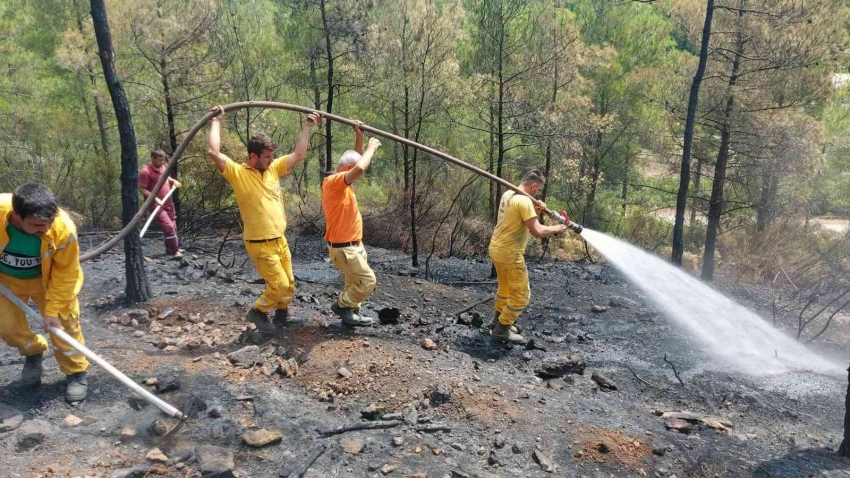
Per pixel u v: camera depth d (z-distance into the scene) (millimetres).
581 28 15062
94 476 3137
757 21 10984
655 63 15961
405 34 10797
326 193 4988
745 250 13289
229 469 3277
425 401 4238
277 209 4789
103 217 13531
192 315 5672
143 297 5965
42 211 3232
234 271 8117
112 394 3984
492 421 4066
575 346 6066
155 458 3320
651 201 17781
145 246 9883
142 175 8602
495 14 11531
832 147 17297
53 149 13453
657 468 3695
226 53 12141
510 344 5809
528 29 12695
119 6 11430
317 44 12633
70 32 12469
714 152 12969
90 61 12523
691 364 5672
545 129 12359
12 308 3674
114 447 3428
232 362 4586
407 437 3785
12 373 4160
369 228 13008
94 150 13992
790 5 10734
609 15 16125
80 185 13289
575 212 16031
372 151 4988
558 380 5027
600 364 5559
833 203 21672
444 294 7855
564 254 13812
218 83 12422
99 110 13867
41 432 3391
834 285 9938
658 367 5570
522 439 3879
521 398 4453
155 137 13070
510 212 5410
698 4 11898
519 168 14375
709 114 12156
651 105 14875
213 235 11727
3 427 3434
